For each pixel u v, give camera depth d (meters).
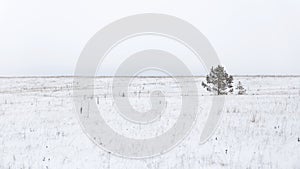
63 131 10.11
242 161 6.79
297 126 9.85
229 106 14.51
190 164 6.69
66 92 25.91
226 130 9.66
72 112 13.91
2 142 8.65
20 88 34.41
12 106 15.86
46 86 37.91
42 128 10.55
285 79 48.59
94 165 6.75
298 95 19.42
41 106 15.85
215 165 6.59
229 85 23.58
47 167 6.51
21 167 6.55
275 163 6.62
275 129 9.62
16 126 10.88
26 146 8.27
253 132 9.30
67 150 7.93
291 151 7.39
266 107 13.79
